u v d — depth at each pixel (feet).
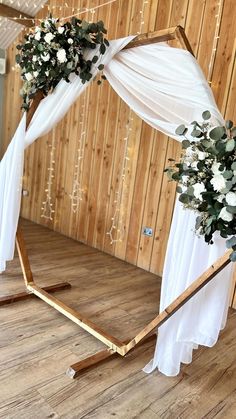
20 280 10.09
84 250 13.65
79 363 6.57
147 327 6.61
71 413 5.54
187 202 5.46
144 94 7.23
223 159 5.06
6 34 16.08
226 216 4.90
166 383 6.57
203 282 5.71
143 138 11.99
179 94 6.49
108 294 10.08
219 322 6.27
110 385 6.32
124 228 12.91
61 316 8.46
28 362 6.61
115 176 13.02
